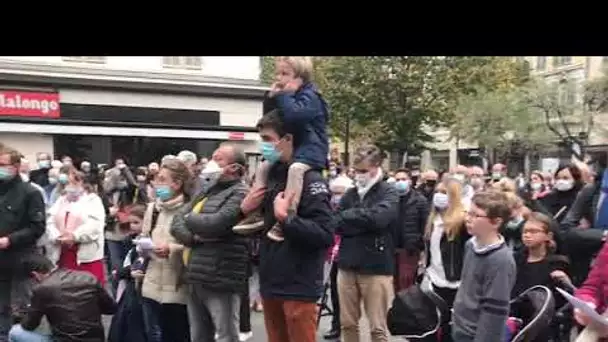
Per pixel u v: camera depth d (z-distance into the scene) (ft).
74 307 15.05
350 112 97.96
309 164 13.33
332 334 24.58
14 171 20.03
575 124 112.88
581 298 11.54
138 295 18.71
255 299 27.43
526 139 117.39
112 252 28.09
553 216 25.57
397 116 97.30
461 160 158.30
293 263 13.06
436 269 19.65
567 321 16.55
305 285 13.11
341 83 96.94
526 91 114.01
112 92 73.41
